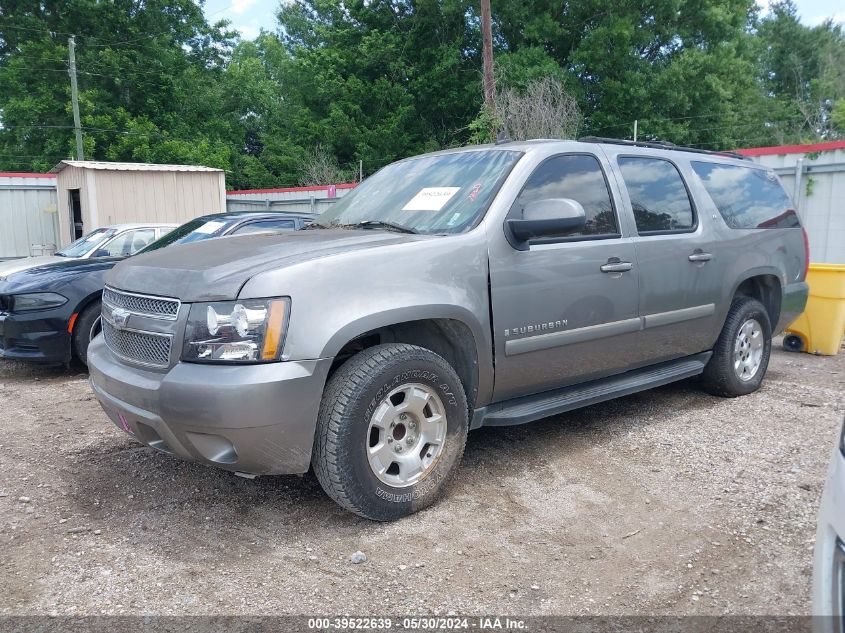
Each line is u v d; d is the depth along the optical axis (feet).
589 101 101.81
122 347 11.57
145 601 9.20
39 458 14.46
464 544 10.68
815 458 14.08
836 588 6.39
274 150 136.56
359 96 120.88
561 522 11.39
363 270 10.91
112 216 47.65
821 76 176.04
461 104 109.29
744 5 108.17
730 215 17.78
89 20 115.55
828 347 24.61
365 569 9.96
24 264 25.26
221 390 9.79
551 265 13.25
